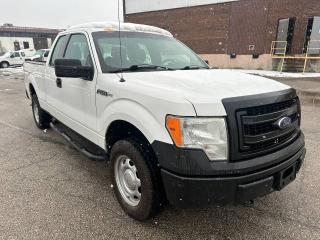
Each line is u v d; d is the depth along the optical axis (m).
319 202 3.36
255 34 21.69
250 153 2.48
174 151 2.39
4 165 4.38
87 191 3.61
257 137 2.49
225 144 2.38
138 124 2.68
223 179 2.34
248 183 2.42
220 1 23.08
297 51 19.77
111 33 3.86
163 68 3.64
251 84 2.87
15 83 15.47
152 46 4.02
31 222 2.99
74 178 3.96
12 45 52.12
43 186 3.73
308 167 4.25
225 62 23.75
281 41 20.27
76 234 2.82
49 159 4.61
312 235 2.81
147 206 2.79
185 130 2.36
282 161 2.66
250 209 3.24
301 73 18.73
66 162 4.49
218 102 2.38
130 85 2.88
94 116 3.49
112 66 3.42
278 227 2.93
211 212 3.19
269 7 20.64
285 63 20.31
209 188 2.35
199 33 24.81
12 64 28.77
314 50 19.16
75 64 3.37
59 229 2.88
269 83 3.00
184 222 3.02
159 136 2.49
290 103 2.86
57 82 4.41
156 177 2.71
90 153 3.71
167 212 3.18
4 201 3.37
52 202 3.36
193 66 3.93
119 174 3.16
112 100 3.06
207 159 2.35
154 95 2.58
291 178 2.83
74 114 4.02
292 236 2.80
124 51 3.68
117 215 3.12
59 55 4.56
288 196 3.49
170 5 25.98
